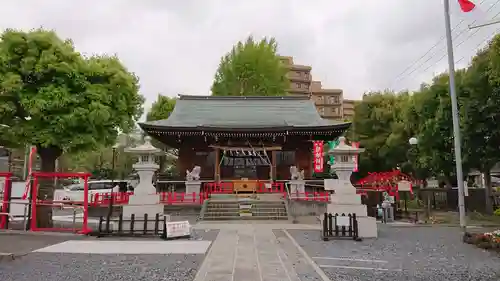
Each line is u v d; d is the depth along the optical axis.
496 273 7.74
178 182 23.88
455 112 14.15
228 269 7.89
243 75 42.81
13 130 12.98
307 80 80.88
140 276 7.25
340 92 82.88
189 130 26.27
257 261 8.74
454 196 24.70
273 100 33.38
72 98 13.13
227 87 43.62
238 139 27.67
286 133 26.53
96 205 20.95
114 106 14.82
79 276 7.25
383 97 38.50
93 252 9.75
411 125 28.03
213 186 25.84
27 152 29.08
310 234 13.65
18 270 7.75
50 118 12.90
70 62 13.59
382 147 35.06
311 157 28.48
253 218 18.70
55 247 10.45
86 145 14.46
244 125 27.47
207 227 15.69
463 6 13.73
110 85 14.55
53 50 13.25
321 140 27.75
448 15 14.42
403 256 9.57
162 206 13.66
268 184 25.06
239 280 7.00
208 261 8.70
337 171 13.95
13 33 13.05
